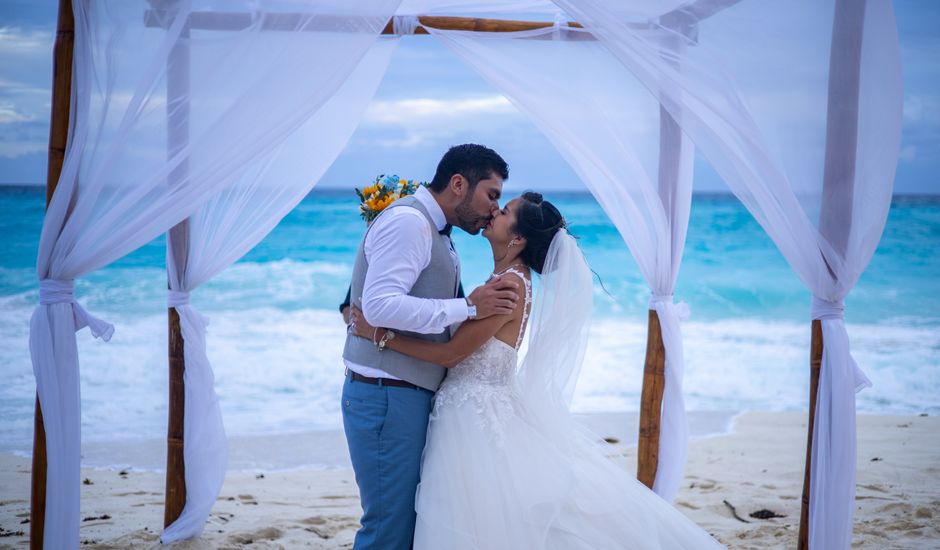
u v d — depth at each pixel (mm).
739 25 2979
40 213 17078
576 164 3834
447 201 2957
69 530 2967
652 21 3018
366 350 2910
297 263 16141
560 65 3674
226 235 3682
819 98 2973
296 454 6258
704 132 3014
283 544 3994
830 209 2988
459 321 2779
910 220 20562
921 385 9406
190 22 2924
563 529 2805
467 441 2873
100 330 3035
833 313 3064
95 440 6504
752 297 14625
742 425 7480
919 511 4453
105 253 2945
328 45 2850
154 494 4973
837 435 3004
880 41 2928
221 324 12039
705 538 2982
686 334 12328
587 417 7672
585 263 3107
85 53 2871
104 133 2893
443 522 2777
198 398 3689
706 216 20359
